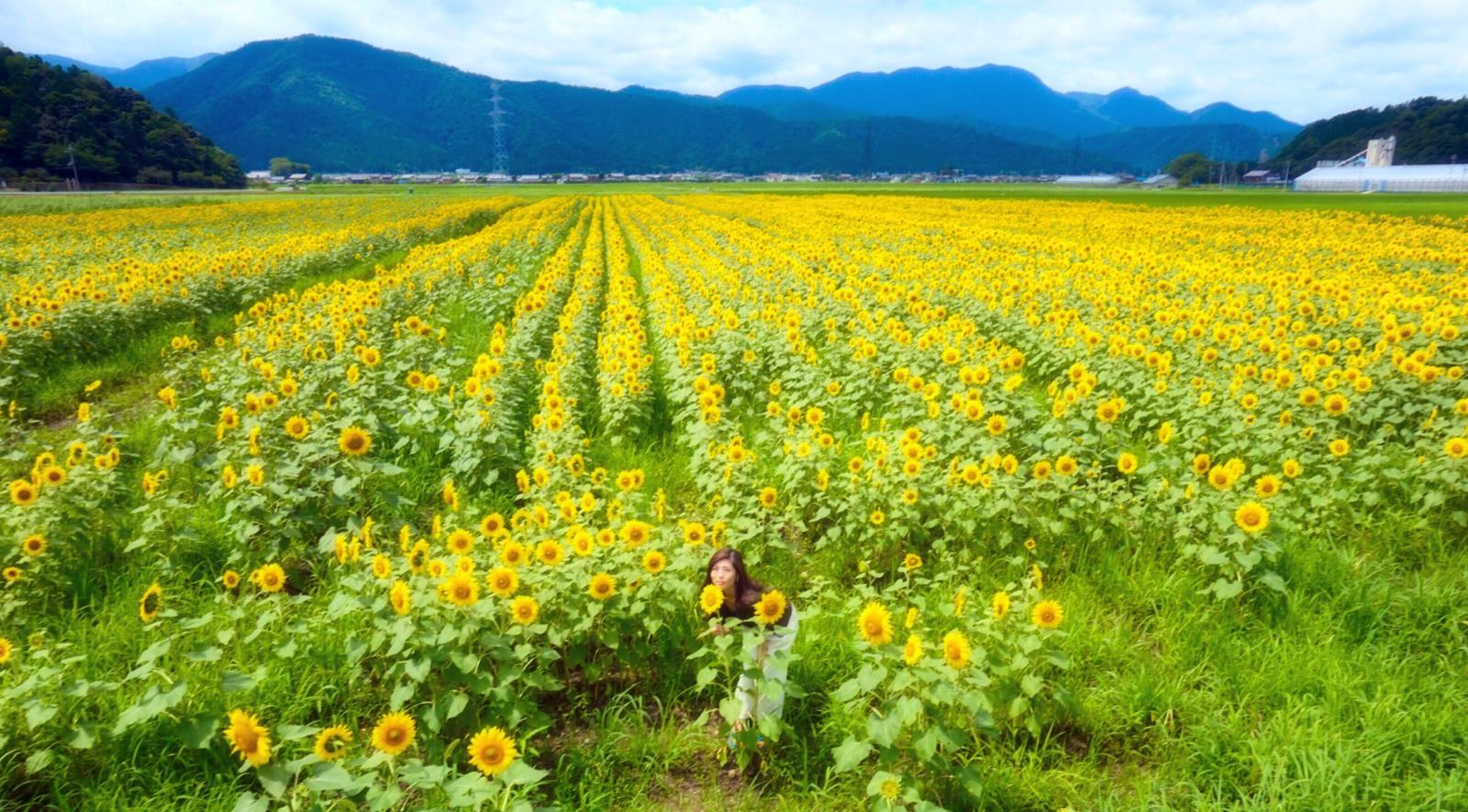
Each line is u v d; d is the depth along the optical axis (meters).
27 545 5.29
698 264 24.14
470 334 14.78
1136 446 8.41
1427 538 6.23
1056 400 8.14
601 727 4.57
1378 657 4.84
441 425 8.85
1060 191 114.88
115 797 3.86
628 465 8.62
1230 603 5.45
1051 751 4.30
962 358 10.60
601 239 37.84
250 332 12.53
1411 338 10.62
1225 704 4.52
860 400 9.98
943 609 4.68
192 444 7.17
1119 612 5.64
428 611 4.29
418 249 25.38
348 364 10.17
